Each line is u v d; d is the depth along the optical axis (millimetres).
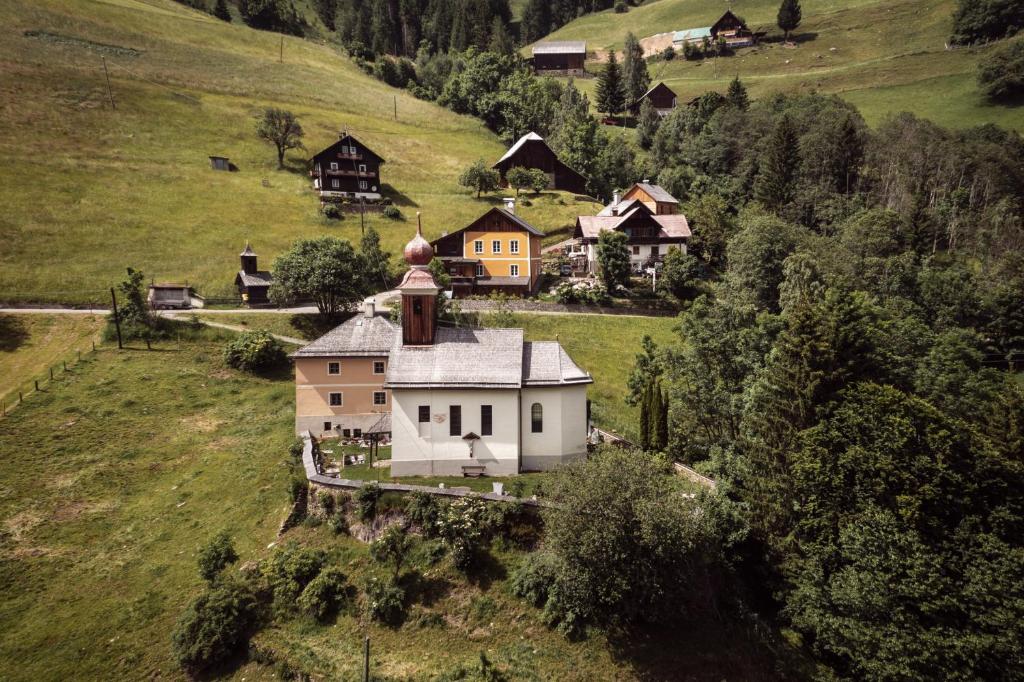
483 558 35094
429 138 153250
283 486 42406
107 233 86500
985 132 117500
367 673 29000
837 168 111750
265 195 108188
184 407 55906
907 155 110438
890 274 73750
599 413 54594
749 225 83562
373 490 37156
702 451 49156
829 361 41781
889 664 30469
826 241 84000
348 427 50344
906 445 36156
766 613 36312
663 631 32406
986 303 72125
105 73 128500
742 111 142750
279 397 58250
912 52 168875
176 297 77188
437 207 116688
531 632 32312
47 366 60156
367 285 79562
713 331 54406
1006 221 94312
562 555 31344
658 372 55125
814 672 33031
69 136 106625
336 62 189625
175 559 37750
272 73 161000
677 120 150875
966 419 46344
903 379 46594
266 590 34438
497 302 78562
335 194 114000
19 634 33125
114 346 64312
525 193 130000
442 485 38562
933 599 31328
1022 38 147625
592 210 122062
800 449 39719
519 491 37938
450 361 42094
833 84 165750
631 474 32156
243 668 30953
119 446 49531
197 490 44312
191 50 157000
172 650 31562
